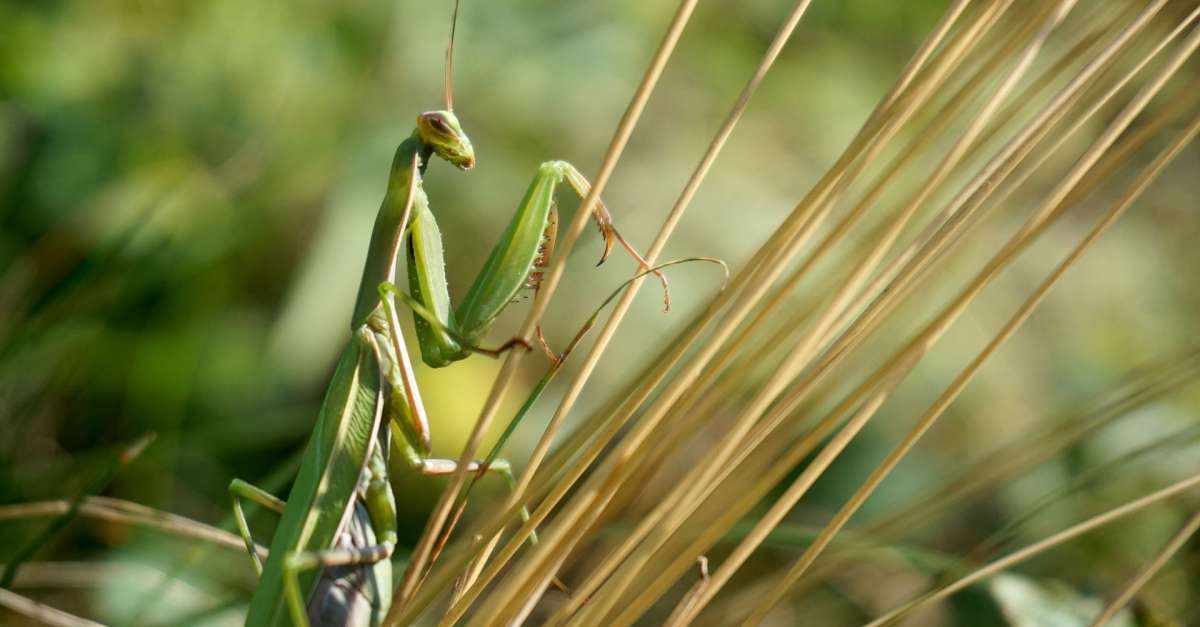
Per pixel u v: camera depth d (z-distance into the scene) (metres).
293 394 0.73
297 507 0.57
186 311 0.70
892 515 0.59
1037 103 0.62
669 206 0.83
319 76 0.75
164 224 0.68
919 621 0.64
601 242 0.82
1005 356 0.79
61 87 0.71
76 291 0.64
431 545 0.55
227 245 0.69
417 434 0.57
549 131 0.82
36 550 0.59
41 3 0.72
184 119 0.72
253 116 0.73
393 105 0.77
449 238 0.79
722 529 0.55
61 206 0.69
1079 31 0.57
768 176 0.87
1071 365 0.80
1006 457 0.59
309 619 0.56
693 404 0.56
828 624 0.64
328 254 0.73
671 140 0.86
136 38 0.73
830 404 0.61
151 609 0.62
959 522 0.69
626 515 0.61
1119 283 0.84
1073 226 0.86
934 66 0.55
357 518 0.57
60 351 0.66
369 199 0.75
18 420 0.66
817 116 0.90
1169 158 0.55
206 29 0.73
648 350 0.78
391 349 0.58
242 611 0.62
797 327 0.56
